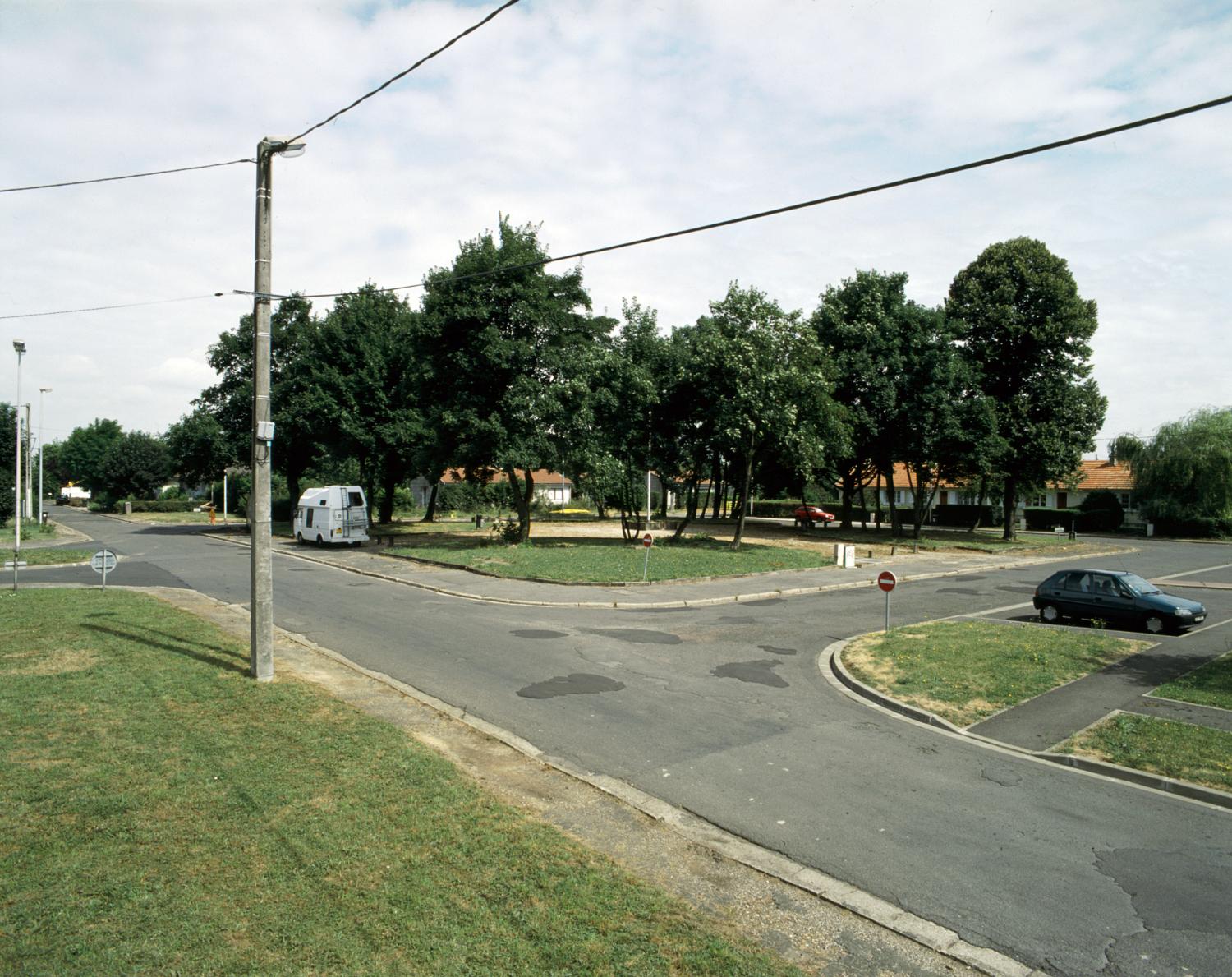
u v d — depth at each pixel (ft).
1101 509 184.44
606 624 58.18
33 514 214.48
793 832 22.82
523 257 108.78
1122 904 19.12
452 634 51.52
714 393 109.70
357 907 16.62
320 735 27.63
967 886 19.86
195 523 197.57
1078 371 143.74
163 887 17.04
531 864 19.08
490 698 36.11
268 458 35.94
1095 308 144.05
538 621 58.23
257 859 18.53
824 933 17.46
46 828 19.70
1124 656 47.06
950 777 27.84
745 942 16.53
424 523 171.63
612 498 146.20
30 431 194.90
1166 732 32.27
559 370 109.09
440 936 15.74
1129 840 22.91
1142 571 102.12
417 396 137.69
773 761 28.91
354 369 144.87
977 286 145.89
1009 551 128.98
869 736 32.50
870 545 133.49
